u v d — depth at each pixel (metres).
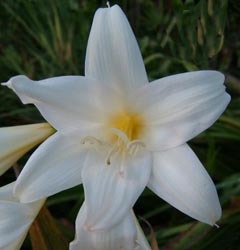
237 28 0.28
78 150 0.17
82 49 0.32
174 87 0.16
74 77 0.16
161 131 0.17
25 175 0.16
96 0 0.25
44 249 0.19
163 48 0.27
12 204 0.17
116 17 0.16
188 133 0.16
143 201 0.28
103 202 0.16
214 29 0.21
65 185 0.16
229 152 0.29
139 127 0.17
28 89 0.15
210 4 0.21
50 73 0.33
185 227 0.25
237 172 0.28
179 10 0.21
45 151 0.16
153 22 0.29
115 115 0.17
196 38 0.21
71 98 0.16
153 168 0.17
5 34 0.36
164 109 0.16
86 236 0.16
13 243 0.17
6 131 0.18
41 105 0.16
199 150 0.27
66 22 0.31
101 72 0.16
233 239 0.24
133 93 0.16
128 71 0.16
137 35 0.29
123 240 0.16
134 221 0.17
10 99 0.33
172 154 0.17
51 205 0.29
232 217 0.24
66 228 0.23
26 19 0.34
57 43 0.32
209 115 0.16
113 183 0.16
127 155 0.17
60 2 0.31
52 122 0.16
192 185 0.16
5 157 0.18
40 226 0.19
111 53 0.16
